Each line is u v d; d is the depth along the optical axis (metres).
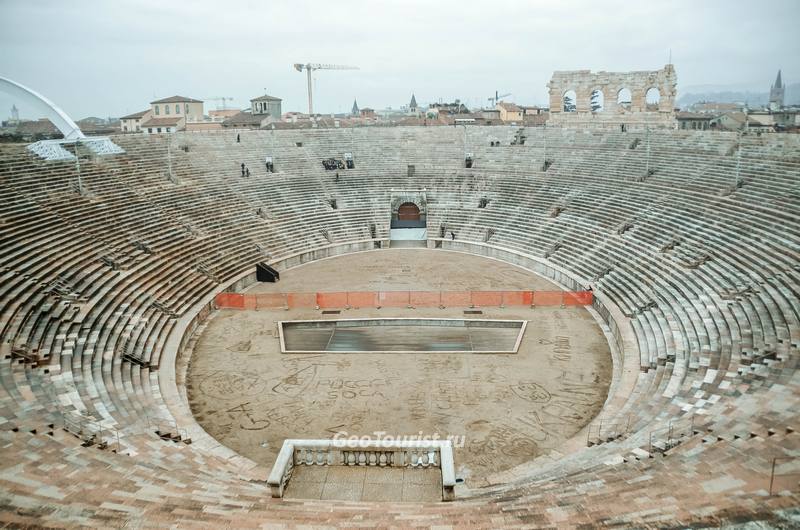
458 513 15.27
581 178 56.62
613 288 39.06
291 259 49.88
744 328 27.36
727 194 42.97
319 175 63.62
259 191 57.91
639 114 64.56
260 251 49.06
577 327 36.06
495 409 26.62
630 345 31.48
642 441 20.14
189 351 32.97
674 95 62.47
